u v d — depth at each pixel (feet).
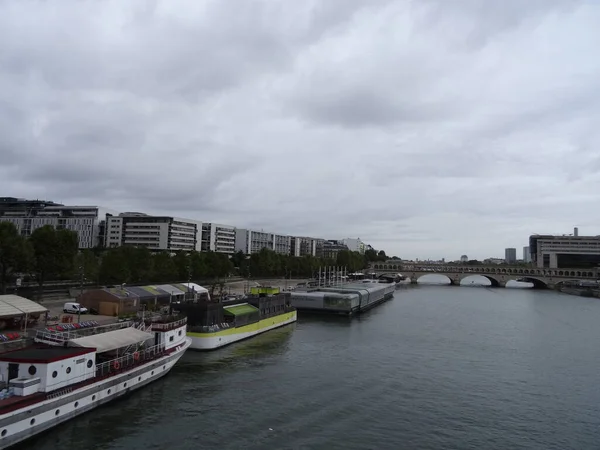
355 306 573.74
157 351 237.66
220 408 196.85
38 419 158.30
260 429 177.06
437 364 294.87
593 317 579.89
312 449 161.79
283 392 222.28
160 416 184.96
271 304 428.15
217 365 269.03
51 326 239.50
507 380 262.06
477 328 467.11
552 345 378.12
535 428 191.11
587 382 262.06
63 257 415.85
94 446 156.97
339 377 253.24
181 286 475.31
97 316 334.85
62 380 171.73
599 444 176.76
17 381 158.71
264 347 330.13
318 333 409.08
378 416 196.85
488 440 177.58
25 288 433.07
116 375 196.44
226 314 344.49
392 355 318.04
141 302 390.21
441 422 193.47
